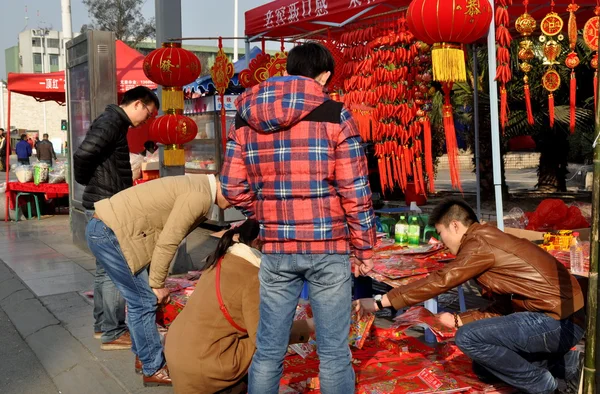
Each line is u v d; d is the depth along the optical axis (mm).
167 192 3619
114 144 4340
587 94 10617
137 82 11352
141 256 3664
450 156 4457
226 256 3229
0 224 10766
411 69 4805
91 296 5840
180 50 6078
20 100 47062
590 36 4816
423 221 6000
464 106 11039
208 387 3121
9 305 5875
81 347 4520
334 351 2619
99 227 3705
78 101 8062
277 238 2600
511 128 11125
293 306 2691
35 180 11000
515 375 3160
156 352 3754
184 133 6098
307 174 2514
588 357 2262
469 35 3982
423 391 3262
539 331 3119
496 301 3521
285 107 2479
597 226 2219
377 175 9250
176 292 4602
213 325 3127
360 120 4984
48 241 8938
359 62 5152
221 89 6926
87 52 7383
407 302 3230
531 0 5480
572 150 13641
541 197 13070
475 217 3471
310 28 6520
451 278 3189
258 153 2609
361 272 2752
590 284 2250
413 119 4891
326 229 2545
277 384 2727
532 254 3211
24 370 4305
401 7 4859
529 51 4914
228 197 2811
